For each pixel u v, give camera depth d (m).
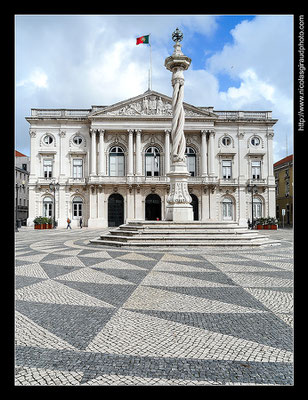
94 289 6.27
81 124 37.84
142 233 13.88
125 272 7.92
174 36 15.62
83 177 37.59
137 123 36.88
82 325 4.35
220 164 38.44
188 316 4.72
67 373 3.05
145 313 4.86
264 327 4.29
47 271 8.10
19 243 15.74
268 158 38.81
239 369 3.15
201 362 3.30
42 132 37.62
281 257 10.52
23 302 5.43
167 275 7.56
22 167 56.41
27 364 3.24
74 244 14.93
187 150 38.44
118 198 37.31
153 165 37.78
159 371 3.10
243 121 38.56
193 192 37.62
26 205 53.72
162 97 37.22
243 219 37.81
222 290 6.20
